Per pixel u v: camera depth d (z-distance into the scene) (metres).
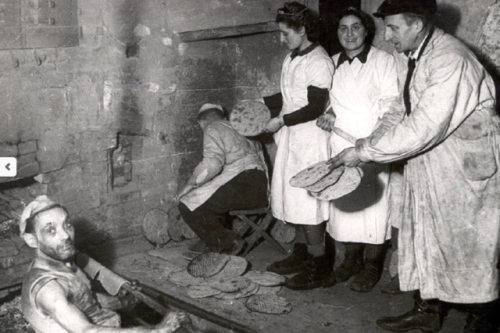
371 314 3.80
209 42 5.11
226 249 4.62
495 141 3.16
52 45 4.31
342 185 3.34
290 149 4.30
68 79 4.44
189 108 5.13
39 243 2.87
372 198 4.04
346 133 3.75
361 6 4.67
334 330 3.59
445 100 3.04
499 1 4.00
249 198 4.62
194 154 5.26
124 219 4.96
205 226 4.60
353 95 4.01
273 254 4.79
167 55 4.89
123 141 4.85
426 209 3.29
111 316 3.06
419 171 3.29
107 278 3.23
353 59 4.04
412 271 3.43
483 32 4.09
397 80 3.91
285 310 3.80
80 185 4.67
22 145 4.29
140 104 4.83
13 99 4.18
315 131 4.22
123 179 4.92
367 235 4.07
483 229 3.17
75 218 4.69
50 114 4.39
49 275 2.82
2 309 3.82
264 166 4.76
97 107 4.62
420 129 3.08
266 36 5.18
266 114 4.55
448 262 3.24
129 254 4.79
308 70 4.12
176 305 3.62
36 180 4.52
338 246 4.73
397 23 3.22
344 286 4.20
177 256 4.75
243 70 5.32
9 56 4.11
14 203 4.38
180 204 4.62
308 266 4.21
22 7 4.11
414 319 3.57
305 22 4.12
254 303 3.88
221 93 5.30
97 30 4.52
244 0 4.92
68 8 4.35
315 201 4.16
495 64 4.09
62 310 2.69
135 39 4.69
